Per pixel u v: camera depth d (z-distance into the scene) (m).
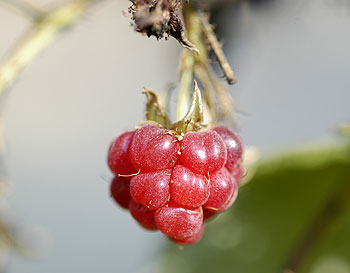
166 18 0.13
